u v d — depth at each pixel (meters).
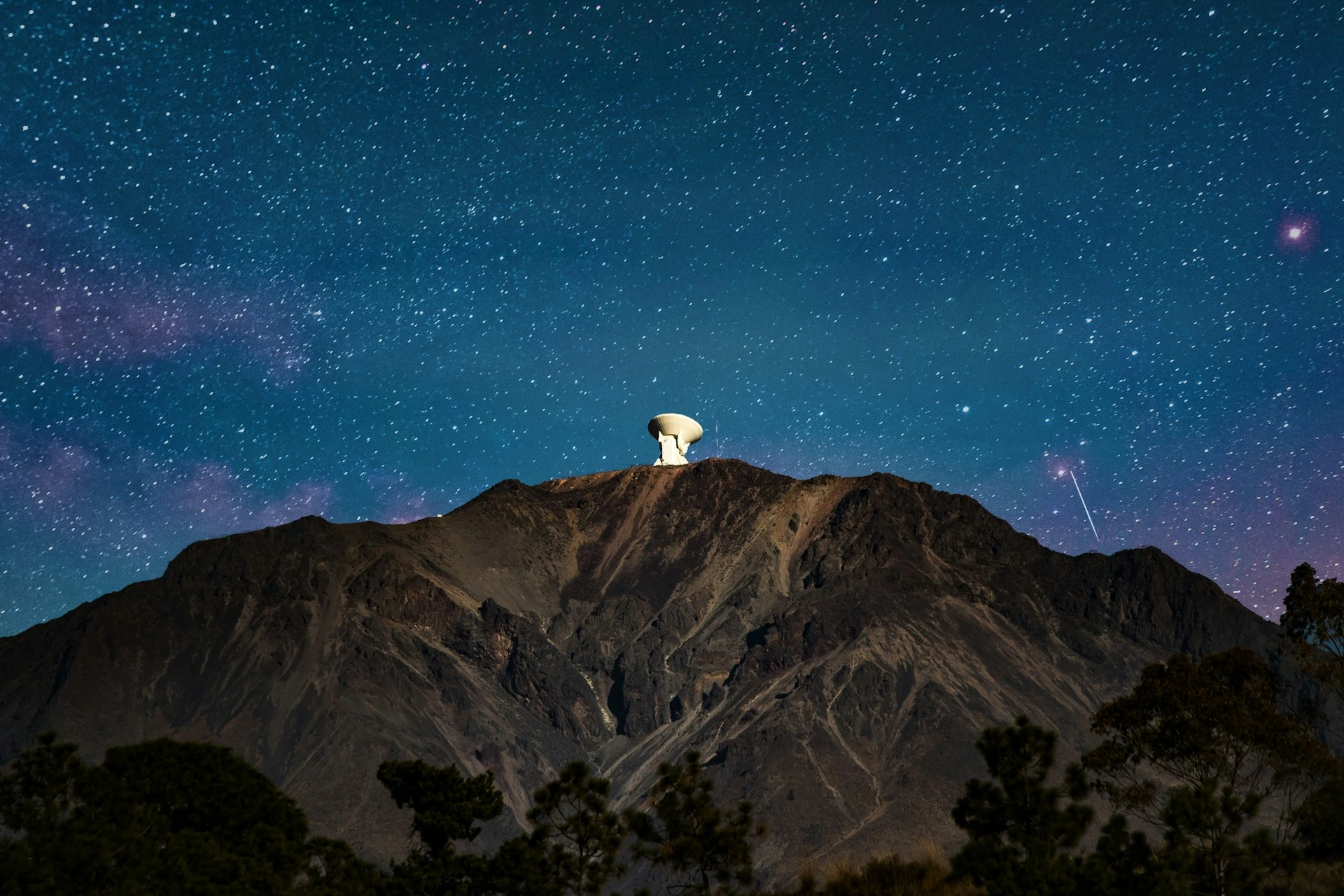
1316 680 51.44
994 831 40.38
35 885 49.78
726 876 46.25
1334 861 40.06
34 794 57.81
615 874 54.88
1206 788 38.62
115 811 58.75
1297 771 47.72
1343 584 51.16
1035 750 40.78
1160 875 36.25
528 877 55.00
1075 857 38.56
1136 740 50.38
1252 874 37.22
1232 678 51.56
